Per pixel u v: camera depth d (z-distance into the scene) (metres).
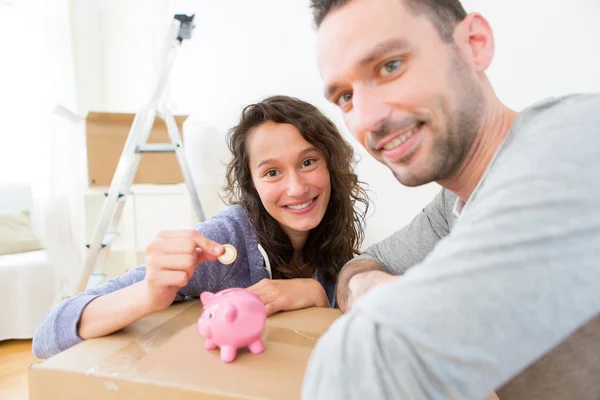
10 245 2.05
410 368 0.23
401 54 0.37
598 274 0.23
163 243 0.56
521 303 0.23
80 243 2.26
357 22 0.37
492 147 0.41
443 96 0.38
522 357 0.23
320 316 0.61
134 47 2.63
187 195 2.17
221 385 0.37
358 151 1.83
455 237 0.26
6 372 1.51
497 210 0.25
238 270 0.81
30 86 2.22
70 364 0.42
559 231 0.23
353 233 1.07
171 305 0.67
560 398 0.37
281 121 0.85
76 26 2.53
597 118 0.30
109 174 2.11
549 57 1.38
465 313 0.23
